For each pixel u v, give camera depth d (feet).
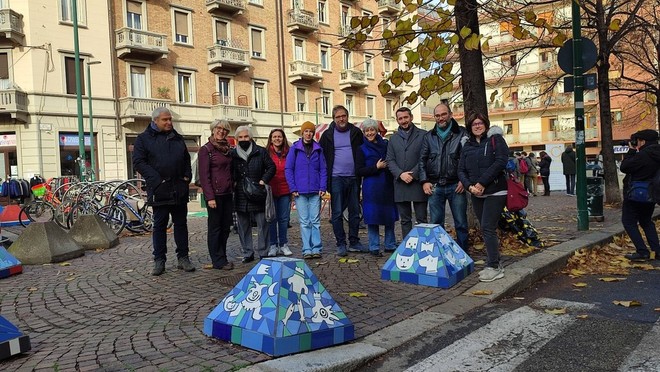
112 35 88.89
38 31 81.00
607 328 13.91
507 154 18.17
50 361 11.64
